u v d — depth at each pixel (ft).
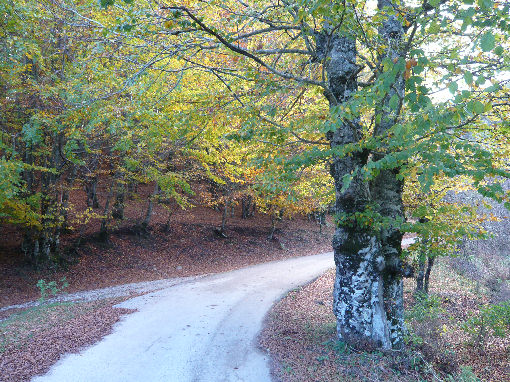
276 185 24.72
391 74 12.44
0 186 34.76
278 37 32.09
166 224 81.30
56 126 34.58
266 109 23.59
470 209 27.48
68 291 53.26
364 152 25.77
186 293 48.75
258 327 33.45
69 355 24.73
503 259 64.03
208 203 85.76
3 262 55.47
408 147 17.26
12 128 49.75
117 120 28.09
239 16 22.52
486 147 27.89
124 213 84.33
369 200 26.84
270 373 23.31
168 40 24.76
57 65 43.47
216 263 74.74
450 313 42.86
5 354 23.66
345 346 26.66
